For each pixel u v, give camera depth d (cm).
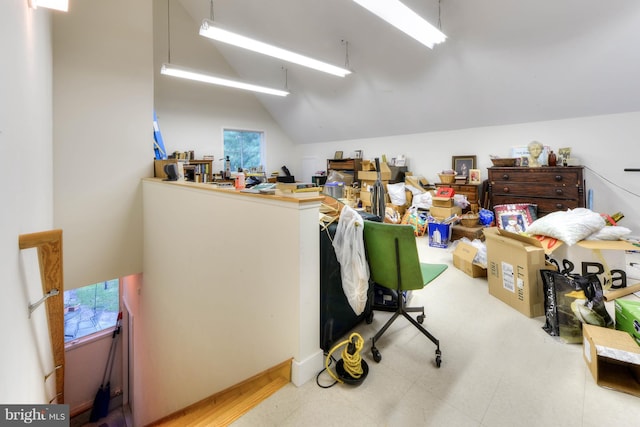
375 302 225
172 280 304
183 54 622
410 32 298
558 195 367
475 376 153
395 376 154
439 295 249
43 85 240
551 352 171
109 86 374
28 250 142
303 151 827
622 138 358
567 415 127
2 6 104
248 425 125
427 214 467
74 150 357
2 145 100
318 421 127
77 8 347
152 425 219
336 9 402
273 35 500
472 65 395
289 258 152
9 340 99
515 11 314
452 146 523
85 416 514
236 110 725
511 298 226
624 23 282
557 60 340
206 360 243
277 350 165
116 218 391
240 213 189
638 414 127
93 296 539
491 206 429
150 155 409
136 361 458
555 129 408
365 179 569
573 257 240
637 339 156
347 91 562
